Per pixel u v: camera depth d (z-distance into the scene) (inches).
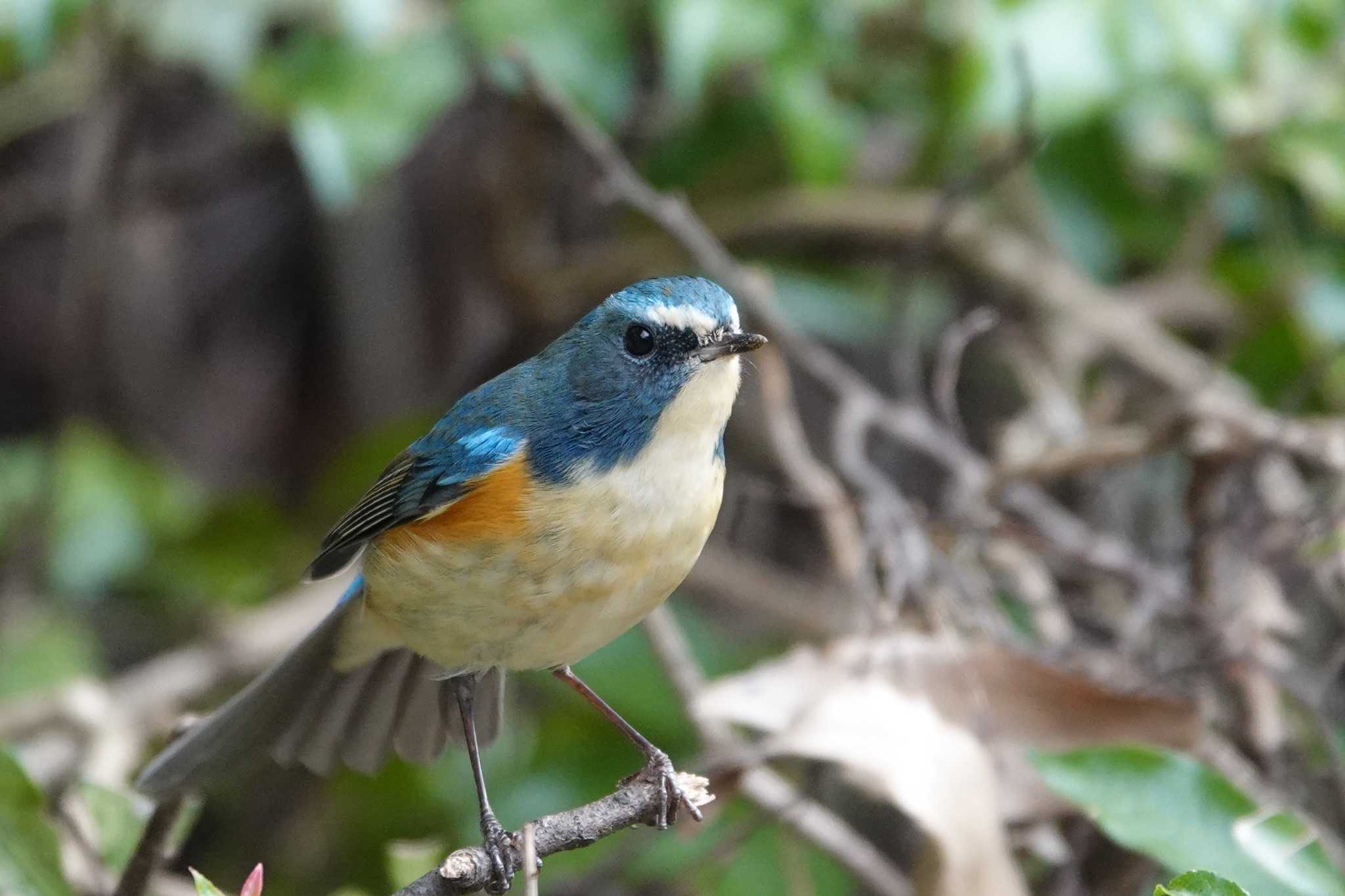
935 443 423.8
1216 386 454.0
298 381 615.2
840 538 404.5
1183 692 354.0
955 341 426.3
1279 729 367.6
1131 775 288.0
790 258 515.8
